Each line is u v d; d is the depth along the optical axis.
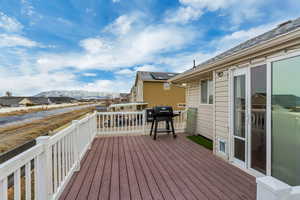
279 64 2.35
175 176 2.70
